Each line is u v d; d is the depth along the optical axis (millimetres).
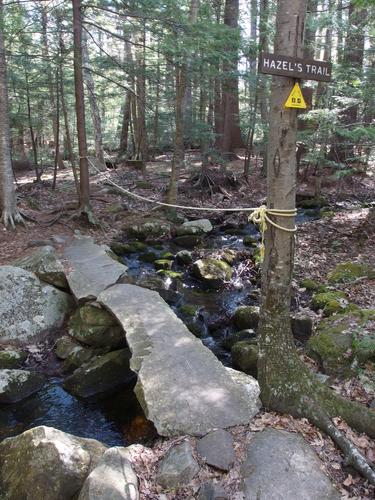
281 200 3430
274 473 3188
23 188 13773
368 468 3156
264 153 15867
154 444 3729
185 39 8523
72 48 10234
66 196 13117
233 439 3541
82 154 9891
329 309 6184
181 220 11672
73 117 21469
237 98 15367
